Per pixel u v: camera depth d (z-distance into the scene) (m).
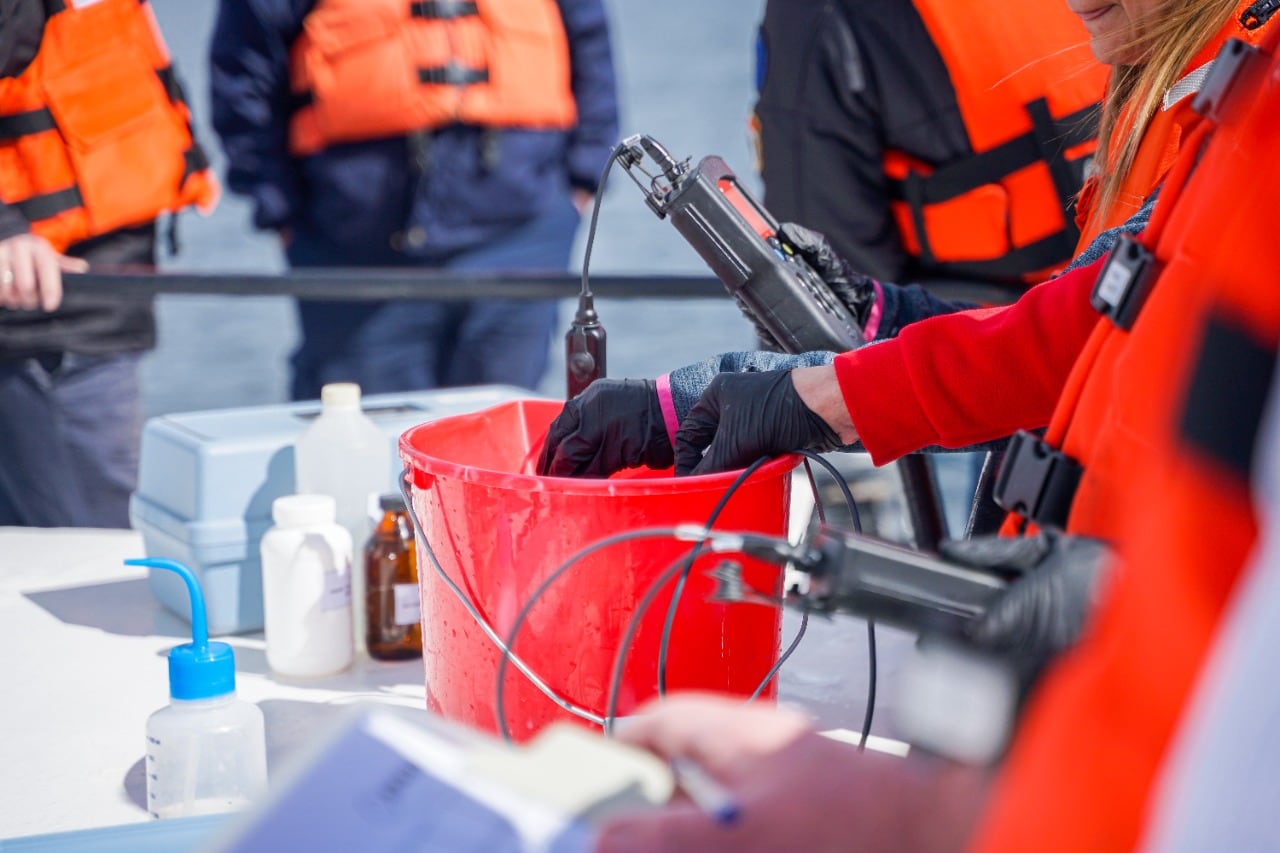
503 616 0.93
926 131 1.93
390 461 1.36
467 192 3.19
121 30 2.38
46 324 2.41
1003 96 1.86
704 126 10.79
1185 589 0.36
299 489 1.34
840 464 2.59
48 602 1.44
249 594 1.36
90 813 0.98
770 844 0.44
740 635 0.95
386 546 1.28
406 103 3.08
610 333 6.08
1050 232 1.92
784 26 2.02
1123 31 1.00
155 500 1.42
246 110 3.15
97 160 2.39
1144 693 0.36
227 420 1.46
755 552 0.62
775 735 0.49
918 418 0.91
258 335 6.12
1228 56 0.62
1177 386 0.40
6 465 2.53
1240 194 0.51
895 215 2.07
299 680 1.24
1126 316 0.66
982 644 0.52
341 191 3.17
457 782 0.47
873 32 1.92
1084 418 0.68
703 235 1.15
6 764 1.06
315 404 1.55
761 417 0.94
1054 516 0.69
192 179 2.58
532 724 0.94
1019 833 0.37
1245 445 0.37
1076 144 1.86
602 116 3.42
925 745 0.50
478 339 3.32
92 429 2.55
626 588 0.90
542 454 1.05
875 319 1.25
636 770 0.47
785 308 1.15
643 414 1.01
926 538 1.58
